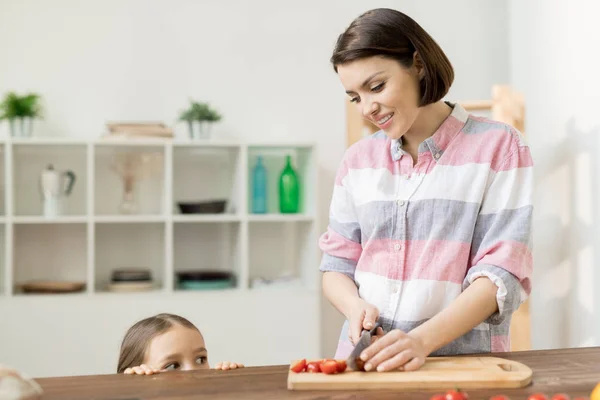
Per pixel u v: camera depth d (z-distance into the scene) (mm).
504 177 1390
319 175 3703
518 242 1325
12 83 3475
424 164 1440
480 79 3740
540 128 3004
